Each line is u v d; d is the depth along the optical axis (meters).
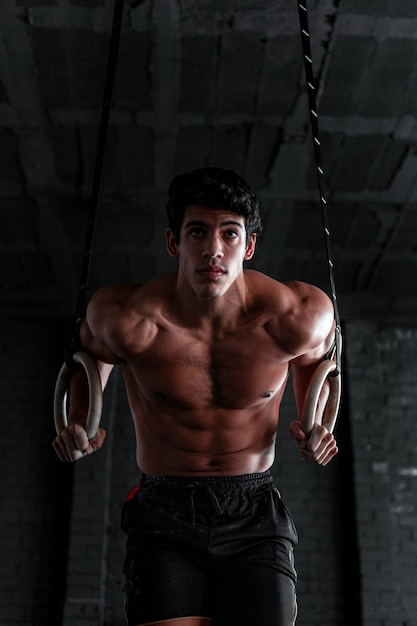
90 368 1.80
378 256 4.76
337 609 4.50
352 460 4.77
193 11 3.22
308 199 4.32
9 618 4.40
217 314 1.71
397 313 5.12
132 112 3.75
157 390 1.80
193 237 1.64
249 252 1.77
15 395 4.92
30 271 4.86
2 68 3.52
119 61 3.46
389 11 3.22
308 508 4.73
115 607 4.41
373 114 3.78
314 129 2.03
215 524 1.81
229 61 3.48
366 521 4.60
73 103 3.70
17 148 3.97
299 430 1.80
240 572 1.78
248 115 3.79
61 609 4.38
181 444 1.85
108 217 4.42
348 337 5.09
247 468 1.88
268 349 1.75
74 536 4.52
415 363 5.04
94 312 1.75
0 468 4.74
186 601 1.75
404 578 4.48
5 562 4.53
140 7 3.20
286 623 1.73
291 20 3.26
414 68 3.52
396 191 4.26
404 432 4.86
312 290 1.79
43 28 3.30
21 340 5.06
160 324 1.72
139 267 4.84
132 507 1.89
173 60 3.46
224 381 1.77
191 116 3.78
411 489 4.71
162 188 4.21
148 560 1.79
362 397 4.93
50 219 4.43
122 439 4.82
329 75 3.55
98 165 1.97
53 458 4.79
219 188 1.64
